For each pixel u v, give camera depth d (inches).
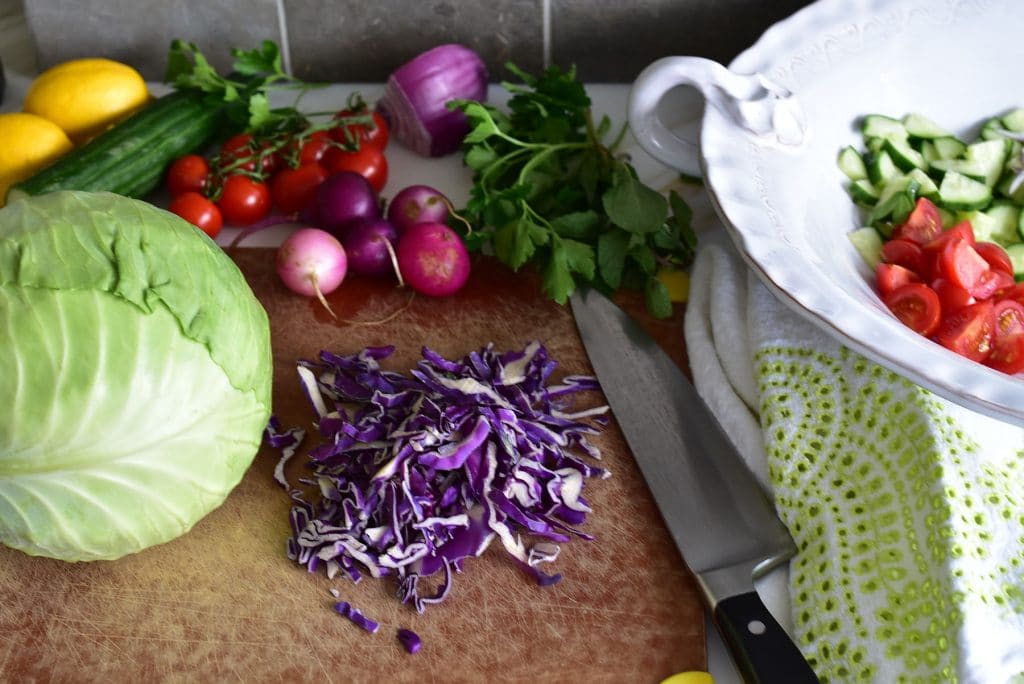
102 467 24.1
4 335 23.7
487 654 24.8
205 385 24.9
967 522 24.6
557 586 25.7
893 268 29.4
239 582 25.8
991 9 32.2
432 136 34.4
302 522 26.6
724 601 24.6
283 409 28.8
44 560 26.0
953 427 26.0
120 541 25.0
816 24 31.9
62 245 24.4
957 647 23.3
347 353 29.9
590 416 28.5
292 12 36.0
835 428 26.9
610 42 36.3
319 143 33.8
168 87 37.4
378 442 27.4
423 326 30.5
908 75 32.4
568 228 31.2
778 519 26.2
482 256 32.0
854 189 31.5
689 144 31.4
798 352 28.1
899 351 25.4
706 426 28.0
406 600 25.5
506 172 33.3
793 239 28.3
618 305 30.8
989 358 28.3
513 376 28.7
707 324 30.0
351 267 31.3
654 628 25.1
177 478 24.9
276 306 30.9
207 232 31.9
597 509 26.9
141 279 24.6
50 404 23.7
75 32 36.6
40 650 24.9
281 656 24.8
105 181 31.7
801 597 25.2
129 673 24.6
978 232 30.7
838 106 31.7
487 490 26.6
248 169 32.9
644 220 30.5
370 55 36.9
